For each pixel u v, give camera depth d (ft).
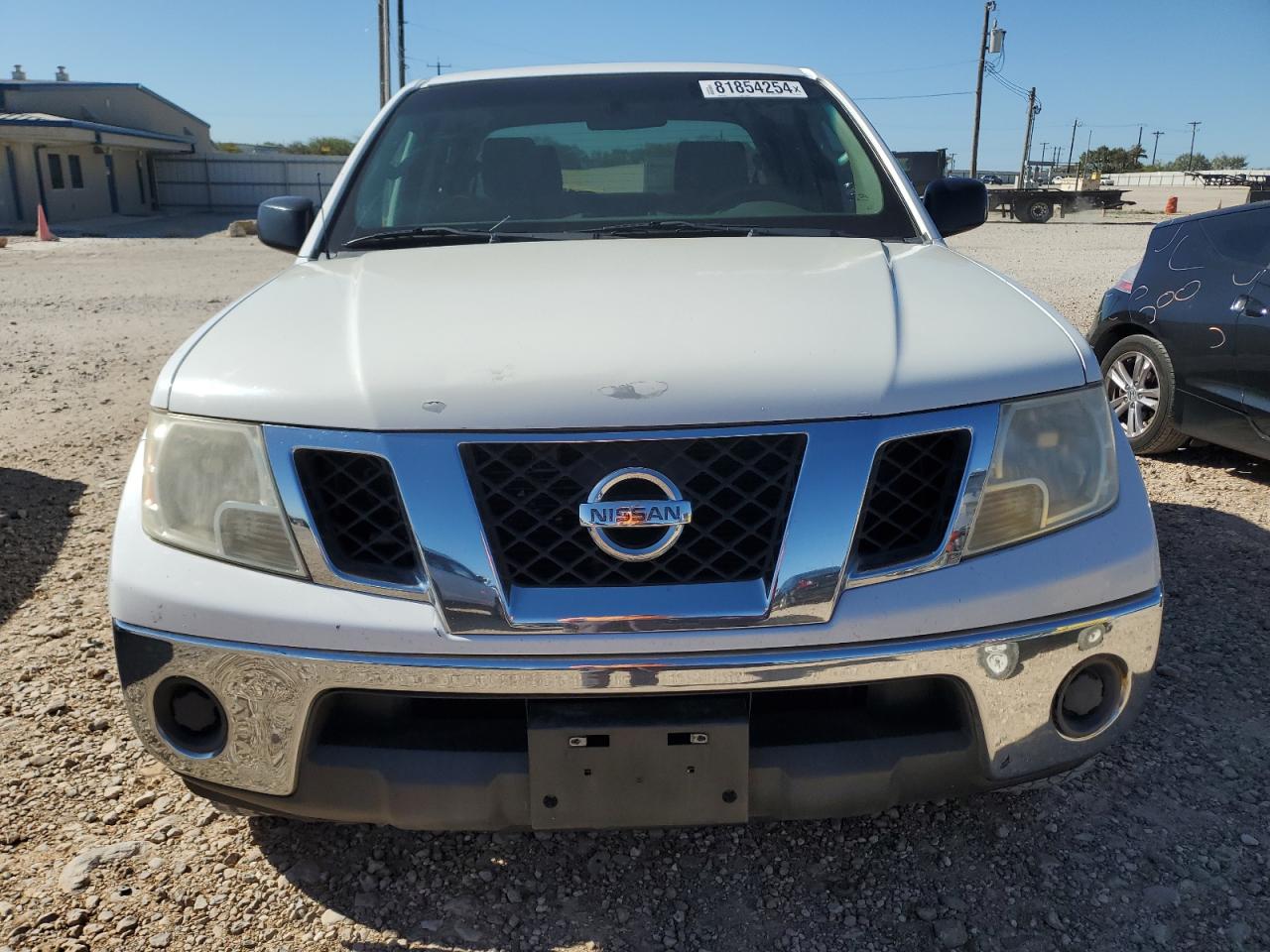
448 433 5.83
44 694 9.83
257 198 142.31
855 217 9.59
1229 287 15.78
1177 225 17.33
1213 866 7.30
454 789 6.02
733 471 5.82
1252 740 8.88
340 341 6.57
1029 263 56.24
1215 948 6.56
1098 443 6.45
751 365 6.00
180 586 6.16
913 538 6.06
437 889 7.26
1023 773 6.30
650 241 8.88
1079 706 6.35
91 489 16.21
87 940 6.72
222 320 7.29
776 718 6.16
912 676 5.91
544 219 9.61
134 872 7.38
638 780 5.97
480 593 5.73
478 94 10.96
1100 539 6.29
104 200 124.67
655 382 5.87
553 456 5.79
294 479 5.99
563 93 10.82
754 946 6.70
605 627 5.72
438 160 10.17
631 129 10.29
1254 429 15.42
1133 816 7.87
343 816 6.26
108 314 38.50
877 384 5.97
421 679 5.81
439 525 5.78
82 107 126.52
